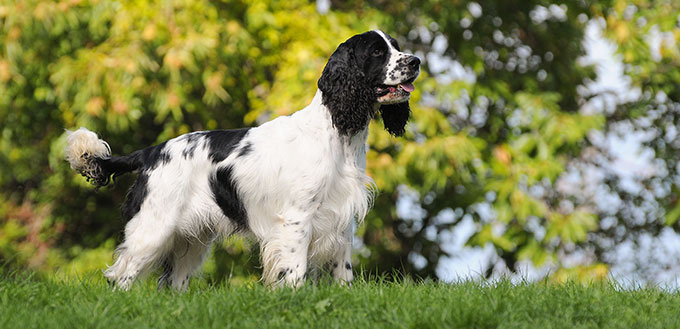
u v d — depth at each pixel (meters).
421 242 14.40
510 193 12.35
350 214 6.69
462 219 13.47
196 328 4.95
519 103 12.69
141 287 6.34
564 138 12.26
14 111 13.43
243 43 11.75
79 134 7.38
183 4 11.63
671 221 13.64
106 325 4.99
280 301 5.40
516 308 5.32
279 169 6.60
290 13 12.27
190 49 11.23
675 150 14.88
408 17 13.28
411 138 12.23
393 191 12.60
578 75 14.48
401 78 6.69
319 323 5.11
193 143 6.97
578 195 15.08
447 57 13.71
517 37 14.31
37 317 5.18
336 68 6.72
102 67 11.35
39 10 11.67
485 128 13.77
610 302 5.67
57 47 12.77
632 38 13.21
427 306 5.37
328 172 6.55
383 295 5.49
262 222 6.76
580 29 14.59
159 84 11.66
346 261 6.81
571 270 12.49
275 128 6.80
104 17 11.71
